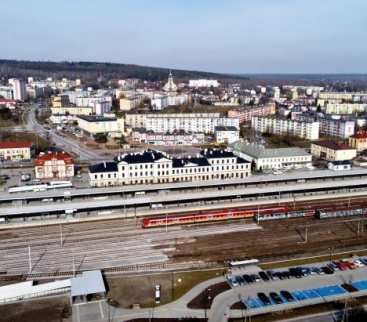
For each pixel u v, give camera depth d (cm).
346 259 12475
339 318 9500
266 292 10600
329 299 10281
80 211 16050
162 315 9544
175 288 10744
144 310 9738
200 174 19525
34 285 10638
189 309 9806
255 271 11675
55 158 19975
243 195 17800
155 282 11056
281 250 13062
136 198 16538
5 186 18312
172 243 13525
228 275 11406
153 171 18862
